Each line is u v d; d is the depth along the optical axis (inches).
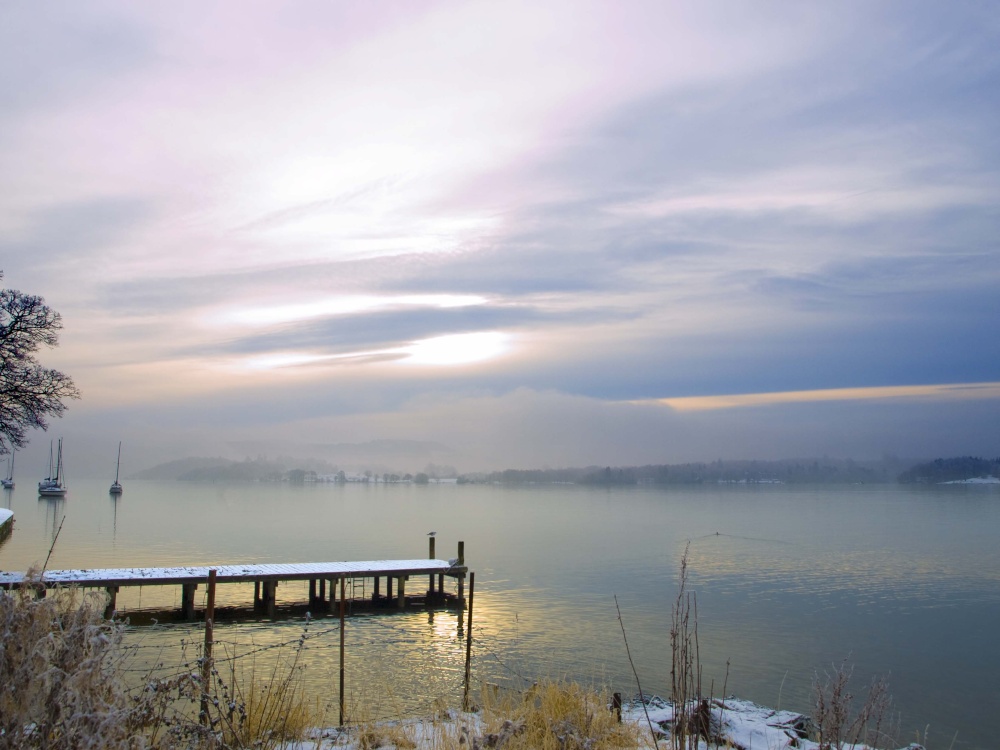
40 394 1898.4
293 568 1365.7
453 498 7869.1
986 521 4178.2
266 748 285.3
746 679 927.7
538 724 315.9
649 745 310.3
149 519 3927.2
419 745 311.9
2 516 2672.2
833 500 7091.5
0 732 187.5
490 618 1314.0
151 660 543.8
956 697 882.8
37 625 199.2
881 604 1573.6
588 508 5787.4
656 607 1461.6
